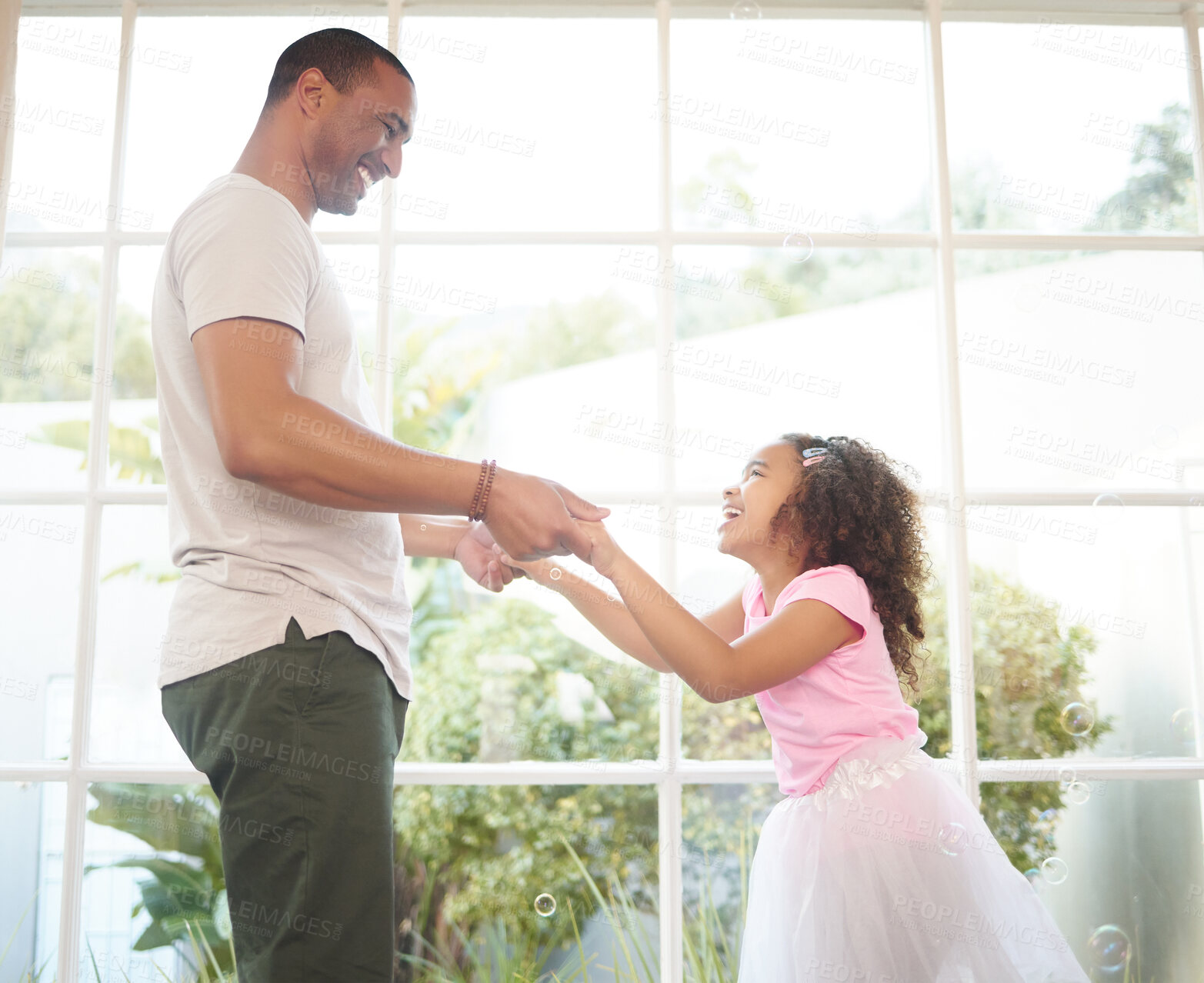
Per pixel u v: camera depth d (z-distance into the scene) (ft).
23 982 5.73
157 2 5.32
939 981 3.80
